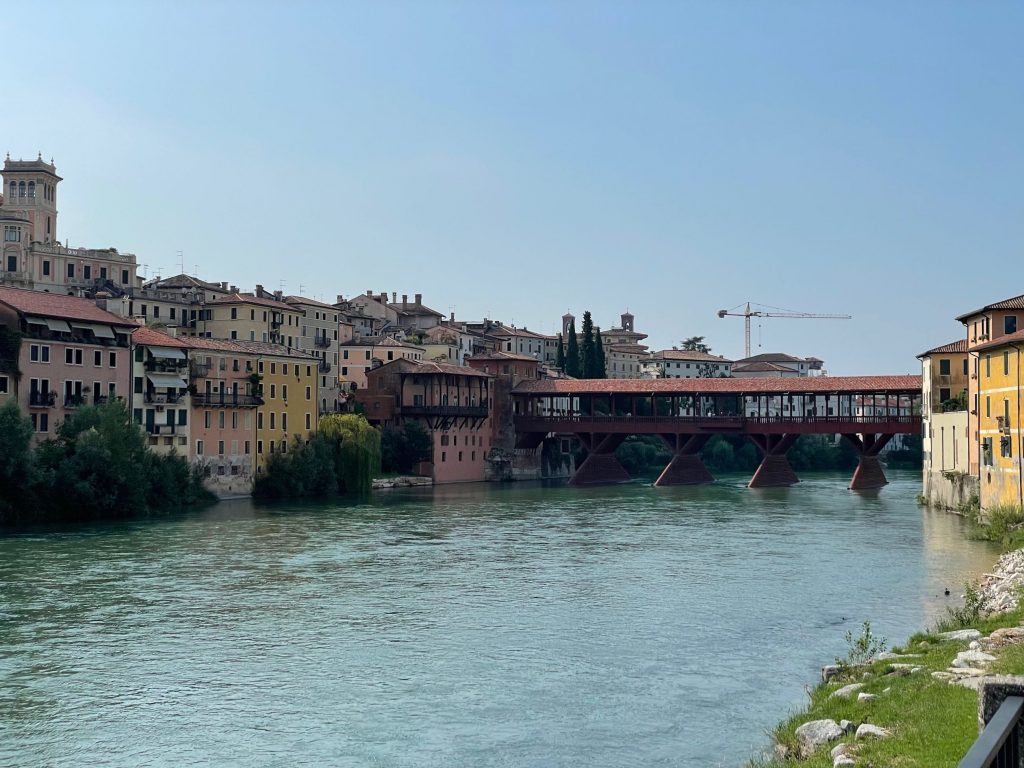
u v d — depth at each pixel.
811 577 62.22
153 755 32.19
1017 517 76.31
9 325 95.00
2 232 158.62
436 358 195.88
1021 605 40.72
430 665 42.22
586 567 67.38
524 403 169.50
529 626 49.31
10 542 77.62
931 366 110.50
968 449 97.38
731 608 52.97
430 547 77.56
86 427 95.38
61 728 34.66
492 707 36.53
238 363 120.25
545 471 175.38
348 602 55.38
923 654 34.66
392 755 31.95
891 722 26.23
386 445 149.50
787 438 147.75
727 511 107.06
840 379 143.50
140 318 135.88
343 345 184.62
